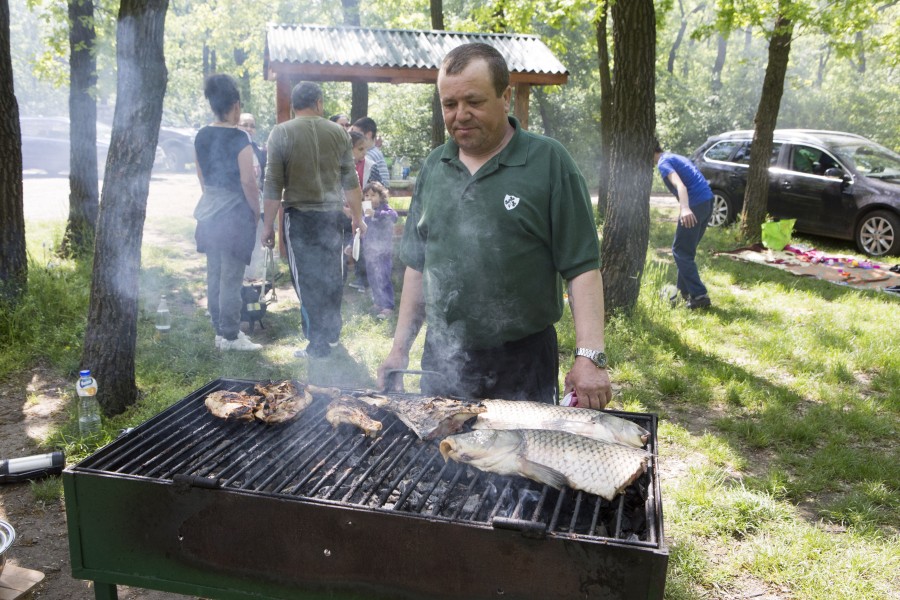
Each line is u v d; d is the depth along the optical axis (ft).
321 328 15.99
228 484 5.94
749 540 10.14
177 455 6.53
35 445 12.55
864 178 32.37
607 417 6.86
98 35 24.13
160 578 6.13
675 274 26.66
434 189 7.86
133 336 13.93
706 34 33.94
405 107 66.59
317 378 15.58
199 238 16.84
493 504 6.06
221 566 5.97
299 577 5.83
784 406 14.93
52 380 15.42
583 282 7.38
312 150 14.89
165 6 12.78
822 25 30.42
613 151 20.03
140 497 5.96
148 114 13.05
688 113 71.10
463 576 5.47
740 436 13.71
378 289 20.83
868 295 24.62
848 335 19.77
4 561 6.95
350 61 26.50
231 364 16.49
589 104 68.28
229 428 7.25
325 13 62.85
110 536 6.11
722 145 39.09
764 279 26.71
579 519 5.94
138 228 13.50
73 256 25.72
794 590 9.07
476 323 7.95
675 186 21.17
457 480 6.31
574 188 7.37
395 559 5.58
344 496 5.98
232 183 16.33
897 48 41.70
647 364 17.33
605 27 35.50
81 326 17.75
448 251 7.76
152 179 58.90
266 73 32.24
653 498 5.80
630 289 20.51
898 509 10.91
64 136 58.70
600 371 7.17
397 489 6.29
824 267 29.01
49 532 10.14
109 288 13.46
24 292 18.29
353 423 6.93
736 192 37.55
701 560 9.54
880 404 15.31
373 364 16.79
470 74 6.87
